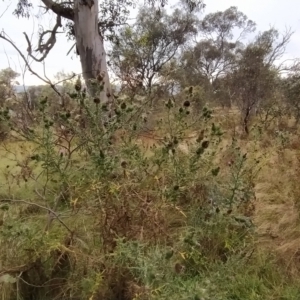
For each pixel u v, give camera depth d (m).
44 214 3.27
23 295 2.69
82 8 7.31
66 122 2.95
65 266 2.73
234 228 3.20
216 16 31.00
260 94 12.87
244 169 3.69
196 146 2.80
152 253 2.22
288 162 5.02
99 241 2.73
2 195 3.90
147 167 2.83
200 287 2.13
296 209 3.79
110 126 2.76
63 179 2.81
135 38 8.93
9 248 2.71
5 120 3.09
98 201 2.63
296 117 10.06
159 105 3.67
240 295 2.67
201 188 3.00
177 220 3.03
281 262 3.10
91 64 7.38
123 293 2.49
